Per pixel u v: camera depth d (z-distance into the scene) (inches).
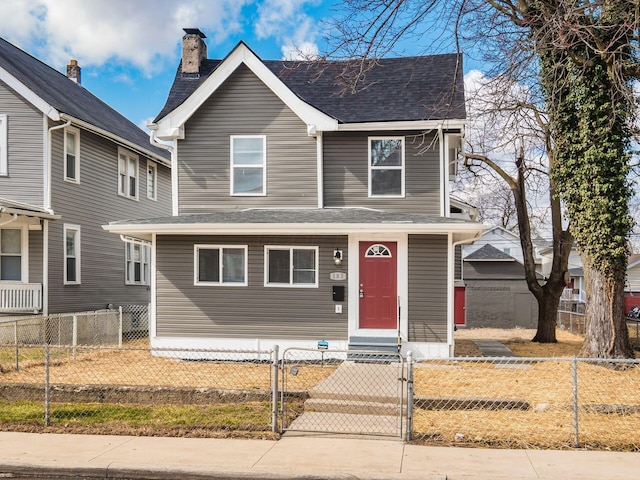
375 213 590.6
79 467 271.0
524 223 815.1
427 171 617.9
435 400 375.9
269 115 631.8
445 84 669.3
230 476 262.7
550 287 786.2
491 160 849.5
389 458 281.6
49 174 737.0
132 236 643.5
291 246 580.1
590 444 303.0
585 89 511.5
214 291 584.7
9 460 279.0
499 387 423.5
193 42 750.5
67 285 780.6
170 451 293.1
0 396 406.0
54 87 869.2
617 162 511.2
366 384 421.7
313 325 573.6
